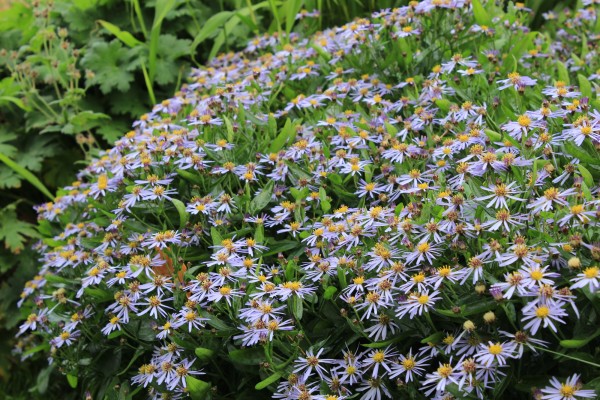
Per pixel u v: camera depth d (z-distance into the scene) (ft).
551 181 3.23
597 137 3.14
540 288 2.77
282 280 3.36
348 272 3.19
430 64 4.20
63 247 4.07
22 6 6.10
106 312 3.64
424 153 3.49
